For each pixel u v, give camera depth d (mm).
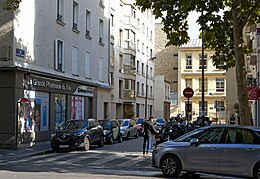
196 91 73000
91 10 35344
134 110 55000
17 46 23141
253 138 12055
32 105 24750
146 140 20578
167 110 76250
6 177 12164
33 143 24734
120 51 50062
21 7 23641
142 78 61625
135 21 56812
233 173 12055
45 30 26500
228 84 46969
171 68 80312
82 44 33188
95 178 12195
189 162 12688
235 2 16375
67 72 30000
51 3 27406
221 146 12266
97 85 35750
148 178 12672
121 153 21328
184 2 16453
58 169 14859
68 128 23125
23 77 23578
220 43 18938
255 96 20016
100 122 29141
